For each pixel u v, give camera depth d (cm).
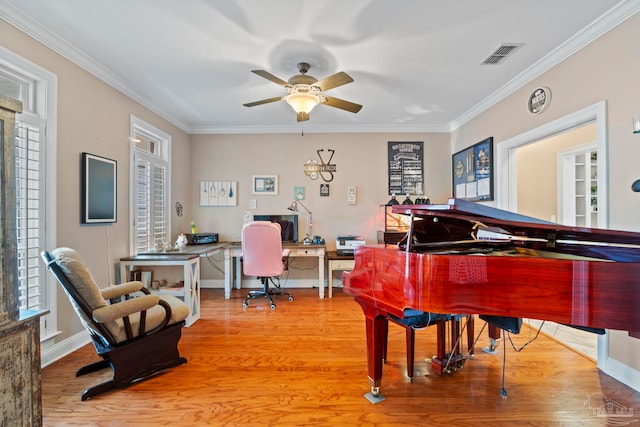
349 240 437
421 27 215
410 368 210
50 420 169
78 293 186
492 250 208
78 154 255
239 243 448
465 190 416
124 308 192
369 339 193
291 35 224
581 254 189
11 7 193
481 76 293
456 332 229
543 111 271
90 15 202
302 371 223
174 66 273
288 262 470
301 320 328
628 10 192
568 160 393
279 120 432
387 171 469
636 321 127
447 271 147
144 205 354
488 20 207
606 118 211
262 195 471
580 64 232
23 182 210
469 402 186
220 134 471
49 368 223
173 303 237
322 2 188
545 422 169
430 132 467
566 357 243
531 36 227
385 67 274
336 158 471
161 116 389
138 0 187
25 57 209
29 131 215
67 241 245
